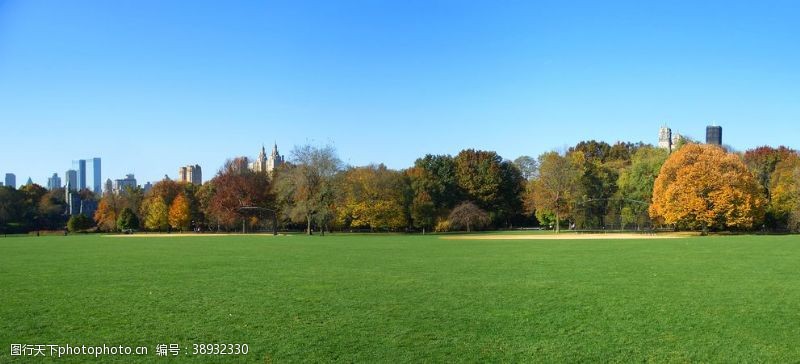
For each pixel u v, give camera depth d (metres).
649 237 69.88
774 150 105.88
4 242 70.19
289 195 95.94
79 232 128.75
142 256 42.12
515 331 15.34
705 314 17.28
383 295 21.27
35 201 154.75
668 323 16.12
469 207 107.75
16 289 23.55
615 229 98.62
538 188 98.50
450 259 37.19
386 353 13.31
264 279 26.47
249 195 114.38
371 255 41.44
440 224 106.69
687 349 13.55
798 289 21.77
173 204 124.44
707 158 77.62
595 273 27.77
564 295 20.95
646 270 28.66
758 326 15.70
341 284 24.47
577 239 66.00
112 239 78.81
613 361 12.68
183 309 18.69
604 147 134.25
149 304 19.67
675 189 77.31
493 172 118.50
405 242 62.03
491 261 35.34
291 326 16.03
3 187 144.00
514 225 126.19
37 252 48.06
